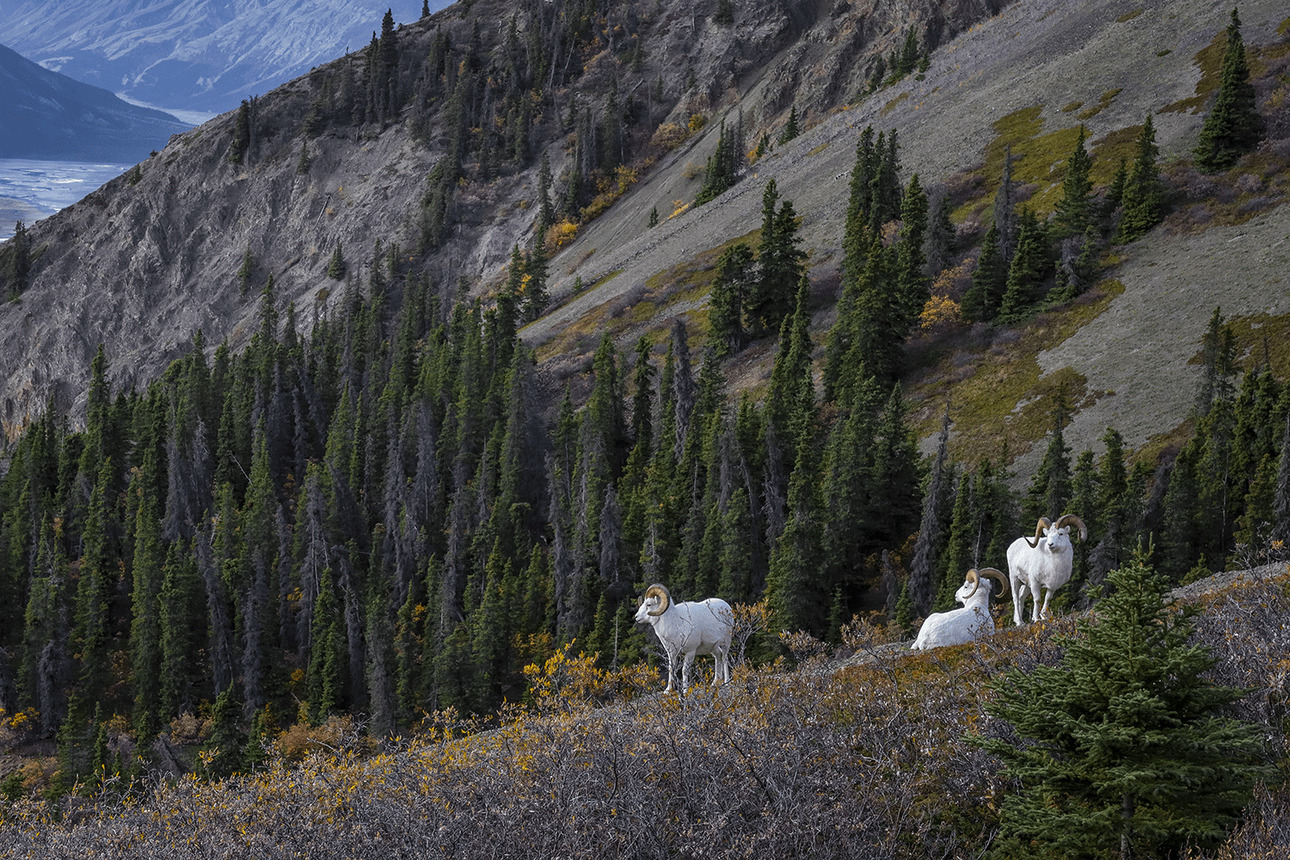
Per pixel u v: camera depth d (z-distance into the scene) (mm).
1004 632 17422
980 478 49250
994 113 117188
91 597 76688
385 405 97625
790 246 94562
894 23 194250
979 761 11672
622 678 17312
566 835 10719
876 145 112500
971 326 79188
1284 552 22250
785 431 65312
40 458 108500
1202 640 13648
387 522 81812
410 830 11812
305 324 195500
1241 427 45969
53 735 69688
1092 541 43562
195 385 113938
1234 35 85562
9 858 14859
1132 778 9172
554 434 85375
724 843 10406
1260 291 64125
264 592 72688
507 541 75062
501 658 57406
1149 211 78688
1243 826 9445
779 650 37844
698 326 105188
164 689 66562
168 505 90562
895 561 52875
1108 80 110062
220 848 12977
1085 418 60969
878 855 10398
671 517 63656
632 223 179750
